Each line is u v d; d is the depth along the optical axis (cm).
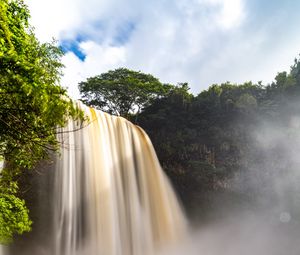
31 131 597
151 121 3603
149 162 2486
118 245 1914
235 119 3503
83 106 2027
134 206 2161
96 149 1962
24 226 862
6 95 510
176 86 4088
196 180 3167
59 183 1756
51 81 550
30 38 751
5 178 837
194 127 3562
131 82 4209
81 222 1780
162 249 2356
